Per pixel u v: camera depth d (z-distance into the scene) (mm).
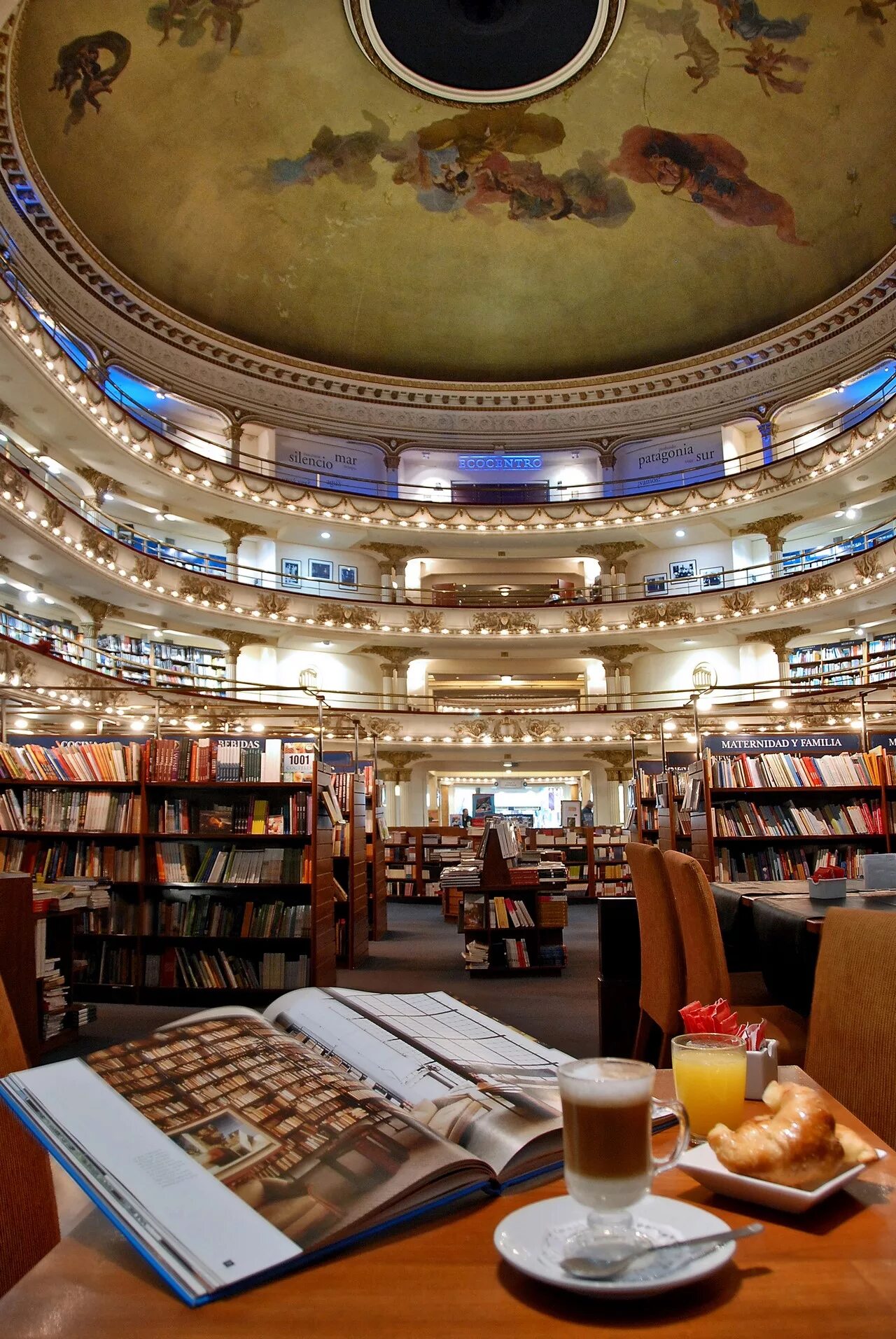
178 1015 6848
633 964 5051
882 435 19219
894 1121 1707
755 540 24453
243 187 21547
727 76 19641
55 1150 984
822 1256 971
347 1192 989
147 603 20125
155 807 7383
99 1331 835
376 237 23578
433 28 19078
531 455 26234
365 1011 1491
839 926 1968
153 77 18516
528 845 12906
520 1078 1325
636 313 24719
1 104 15695
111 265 20312
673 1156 1028
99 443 18859
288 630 22688
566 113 21109
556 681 25078
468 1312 863
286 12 18312
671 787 9570
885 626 21625
